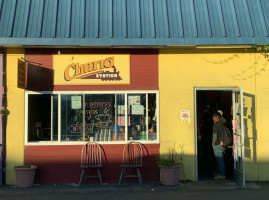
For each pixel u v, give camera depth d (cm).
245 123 993
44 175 962
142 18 941
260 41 916
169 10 954
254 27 934
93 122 985
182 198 816
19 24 916
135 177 972
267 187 918
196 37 912
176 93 991
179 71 993
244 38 916
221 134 1001
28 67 952
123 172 965
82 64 980
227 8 961
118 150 979
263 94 995
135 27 925
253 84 995
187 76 993
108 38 908
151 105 995
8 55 969
